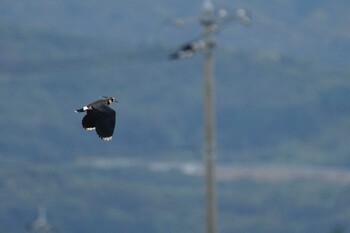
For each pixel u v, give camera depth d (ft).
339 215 635.66
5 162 624.59
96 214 630.74
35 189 610.24
